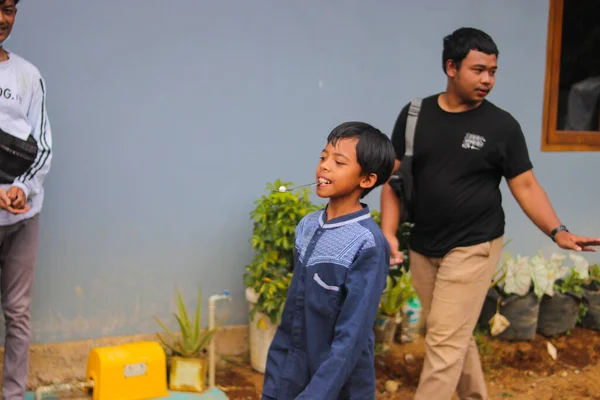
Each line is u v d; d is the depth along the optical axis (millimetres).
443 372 3445
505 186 5305
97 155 4184
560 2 5305
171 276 4453
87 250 4227
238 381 4332
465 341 3484
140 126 4262
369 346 2490
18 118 3379
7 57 3396
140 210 4324
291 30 4566
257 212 4352
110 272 4297
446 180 3443
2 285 3594
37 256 4109
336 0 4664
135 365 3930
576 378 4688
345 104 4781
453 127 3430
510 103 5273
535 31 5266
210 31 4363
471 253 3453
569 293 5109
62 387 3865
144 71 4234
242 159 4543
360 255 2359
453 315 3455
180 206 4422
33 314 4141
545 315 5113
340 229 2436
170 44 4273
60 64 4043
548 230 3432
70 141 4113
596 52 5527
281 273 4316
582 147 5543
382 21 4805
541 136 5398
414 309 4895
